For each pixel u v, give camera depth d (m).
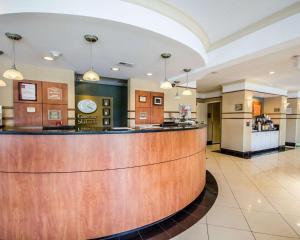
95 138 1.94
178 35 2.53
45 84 4.09
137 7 2.14
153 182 2.25
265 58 3.79
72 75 4.37
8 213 1.89
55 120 4.20
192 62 3.53
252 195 3.16
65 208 1.90
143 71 4.36
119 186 2.05
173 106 5.80
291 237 2.05
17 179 1.86
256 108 8.26
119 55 3.22
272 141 7.54
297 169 4.79
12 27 2.20
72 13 1.89
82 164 1.91
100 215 1.99
